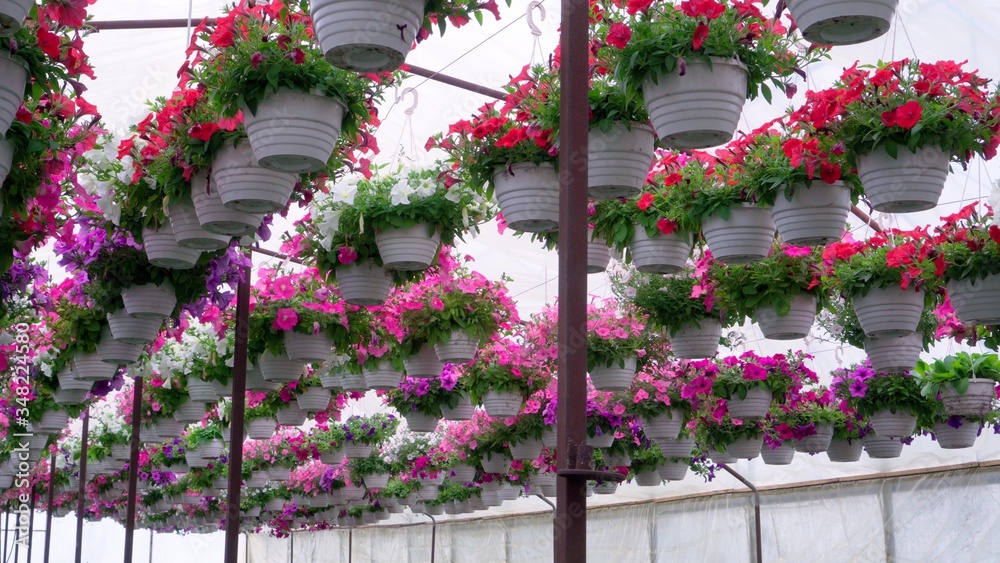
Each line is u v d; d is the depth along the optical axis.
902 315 4.55
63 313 5.47
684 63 2.89
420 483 12.66
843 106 3.37
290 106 2.90
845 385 6.73
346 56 2.62
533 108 3.44
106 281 4.46
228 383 6.66
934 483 8.38
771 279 4.63
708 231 4.04
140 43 5.59
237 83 2.90
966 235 4.18
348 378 6.71
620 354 6.04
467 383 6.79
